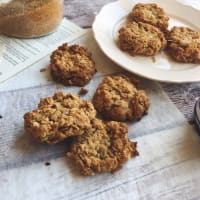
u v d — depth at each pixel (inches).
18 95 16.6
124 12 21.5
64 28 20.9
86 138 14.4
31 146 14.5
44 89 17.1
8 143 14.5
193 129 16.1
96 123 14.9
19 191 12.9
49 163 14.0
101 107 15.9
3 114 15.6
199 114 15.8
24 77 17.5
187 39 19.4
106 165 13.7
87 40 20.3
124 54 18.7
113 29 20.3
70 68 17.2
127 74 18.5
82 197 13.1
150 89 17.9
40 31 19.6
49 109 14.7
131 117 15.9
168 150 15.1
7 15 18.7
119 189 13.5
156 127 16.0
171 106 17.2
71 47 18.5
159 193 13.5
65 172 13.7
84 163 13.7
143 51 18.6
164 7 22.4
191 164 14.7
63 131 14.1
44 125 13.9
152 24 20.4
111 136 14.6
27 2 18.6
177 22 21.8
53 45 19.6
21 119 15.5
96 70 18.3
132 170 14.1
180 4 22.4
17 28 19.1
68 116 14.4
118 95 16.2
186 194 13.6
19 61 18.2
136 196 13.3
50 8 18.9
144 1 22.5
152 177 14.0
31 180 13.3
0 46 19.0
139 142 15.2
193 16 21.9
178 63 18.8
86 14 22.3
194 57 18.7
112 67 18.8
